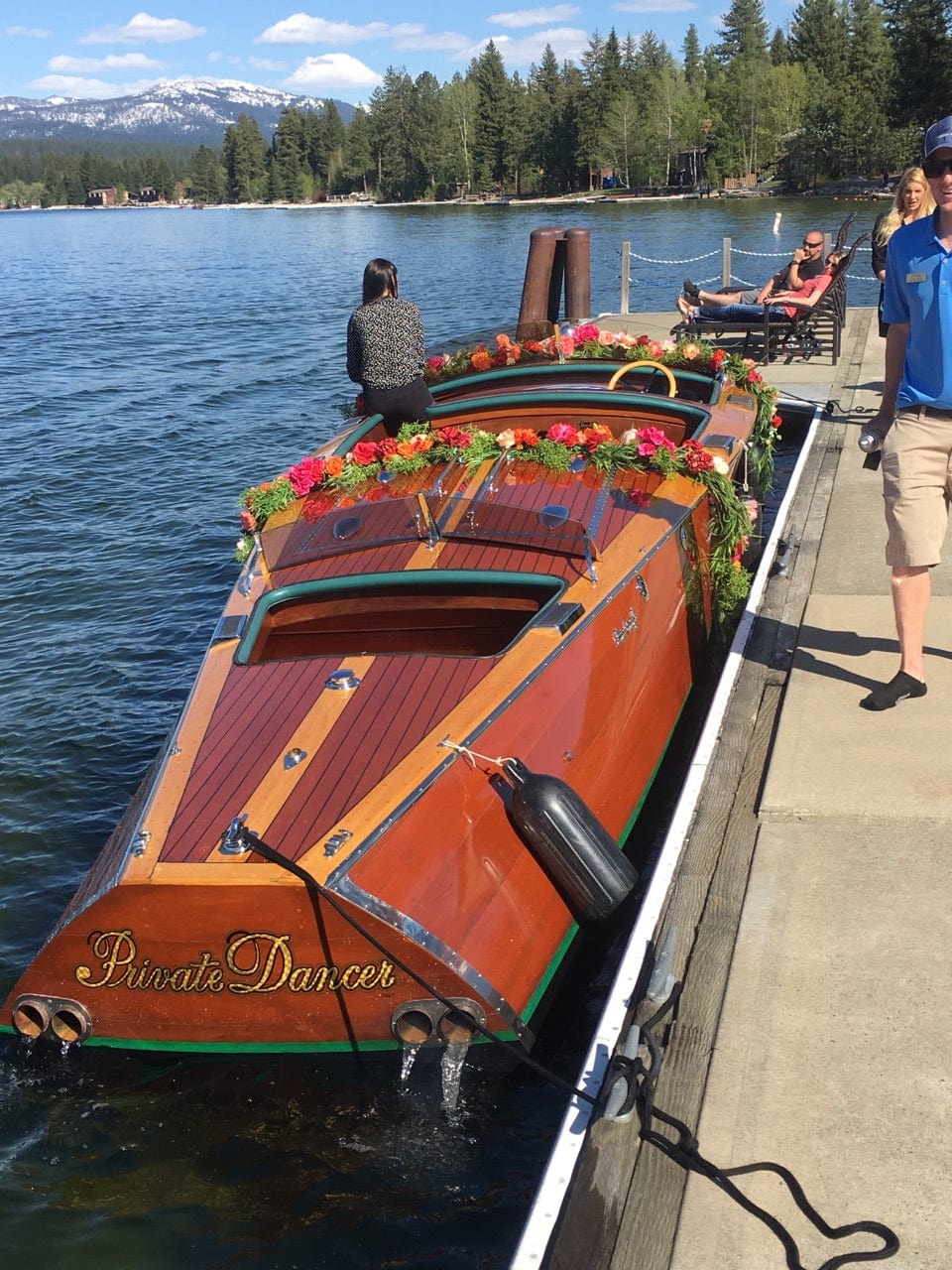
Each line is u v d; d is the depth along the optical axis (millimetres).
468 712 3850
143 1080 3746
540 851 3611
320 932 3281
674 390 6914
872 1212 2490
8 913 4785
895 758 4172
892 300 4145
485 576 4672
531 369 7586
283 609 4902
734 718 4605
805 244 13016
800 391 10844
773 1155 2652
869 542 6551
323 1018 3428
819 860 3680
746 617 5516
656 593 5016
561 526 4707
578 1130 2809
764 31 142500
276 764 3717
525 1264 2461
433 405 6961
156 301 33719
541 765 3887
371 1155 3436
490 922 3441
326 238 68812
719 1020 3061
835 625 5387
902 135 93438
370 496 5414
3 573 9188
